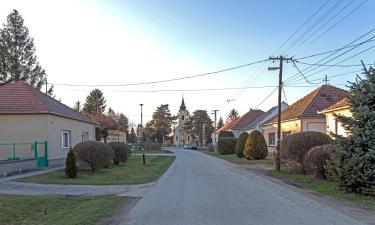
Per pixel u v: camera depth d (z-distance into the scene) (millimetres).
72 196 16422
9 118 30141
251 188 18578
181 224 10281
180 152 76562
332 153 17078
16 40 63469
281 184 20359
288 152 26484
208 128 139375
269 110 66375
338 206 13148
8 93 31828
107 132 73625
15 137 30094
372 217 11164
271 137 55312
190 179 23188
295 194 16344
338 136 16656
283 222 10406
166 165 36094
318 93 42875
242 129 83562
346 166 16000
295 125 42219
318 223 10273
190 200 14680
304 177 23250
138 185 20422
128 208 13203
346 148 16219
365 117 15766
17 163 25734
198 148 112312
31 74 63969
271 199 14859
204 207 12992
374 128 15609
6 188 18469
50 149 30578
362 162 15469
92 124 44094
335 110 29438
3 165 23609
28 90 32312
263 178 23750
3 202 13617
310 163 22344
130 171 28469
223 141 62500
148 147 93062
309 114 40219
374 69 16266
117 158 35688
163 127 140750
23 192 17203
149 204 13875
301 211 12133
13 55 62844
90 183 20875
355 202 14070
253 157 45094
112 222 10781
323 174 21562
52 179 21969
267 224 10164
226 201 14359
